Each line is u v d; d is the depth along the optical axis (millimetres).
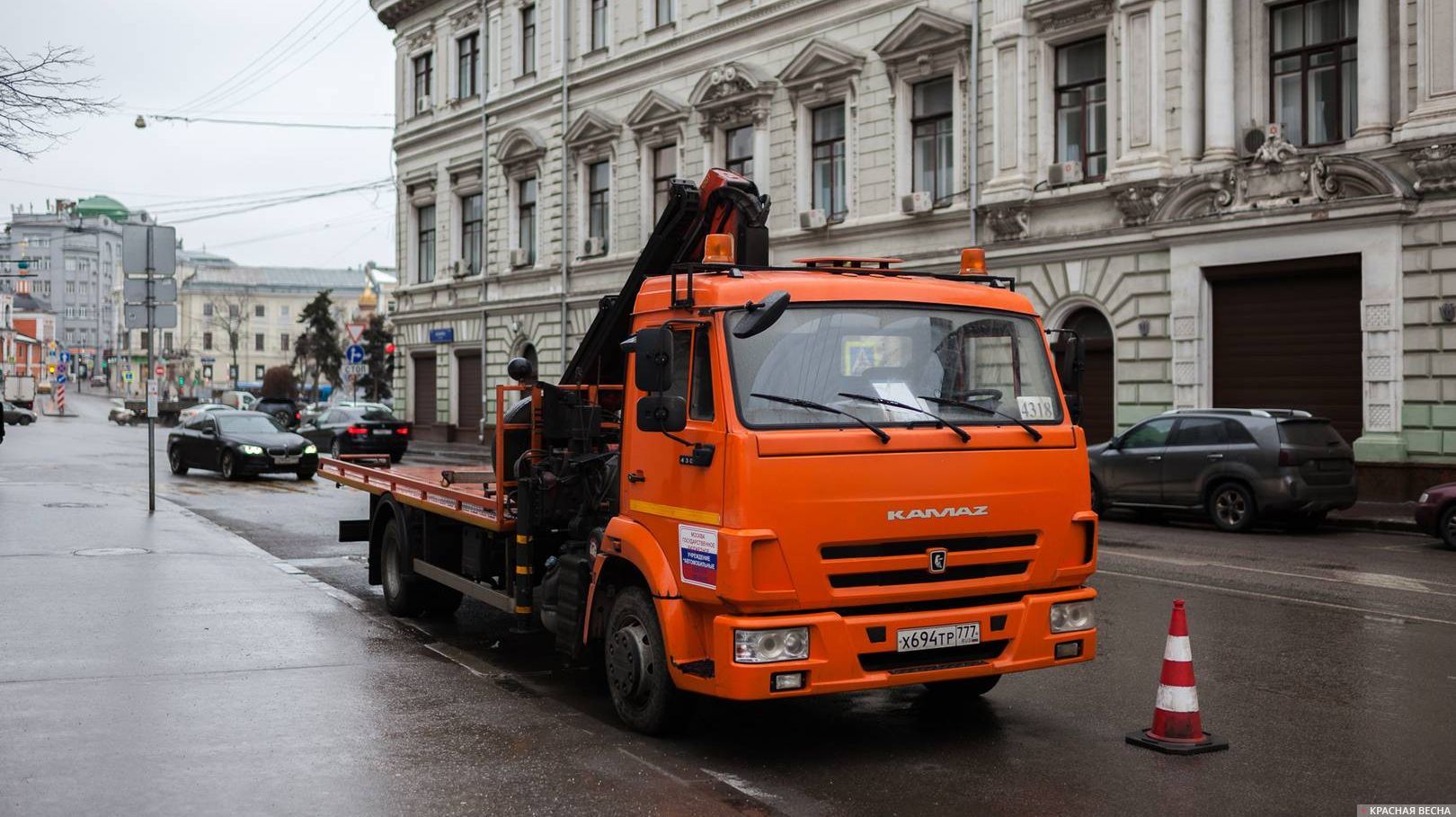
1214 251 20266
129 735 6293
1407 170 18266
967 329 6387
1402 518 16766
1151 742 6160
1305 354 19547
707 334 6023
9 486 21734
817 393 5930
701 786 5555
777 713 6906
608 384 8914
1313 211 18875
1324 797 5383
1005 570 6195
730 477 5684
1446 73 17828
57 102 14445
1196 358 20594
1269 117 20250
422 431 43094
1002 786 5570
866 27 26031
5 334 118000
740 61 29047
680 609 6027
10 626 9086
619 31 33406
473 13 39562
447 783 5562
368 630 9320
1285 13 20094
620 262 33219
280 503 19641
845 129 26719
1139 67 21266
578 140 34812
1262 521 17562
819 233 27078
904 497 5867
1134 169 21188
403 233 43812
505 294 38312
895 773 5770
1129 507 18266
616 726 6605
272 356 125375
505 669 8070
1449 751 6070
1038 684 7562
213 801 5289
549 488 7746
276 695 7188
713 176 8352
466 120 39812
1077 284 22328
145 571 11852
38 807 5184
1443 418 17906
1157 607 10234
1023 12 22828
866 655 5867
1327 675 7727
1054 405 6484
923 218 24672
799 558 5680
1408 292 18234
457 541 9461
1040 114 22797
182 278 123062
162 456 32688
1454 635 8992
